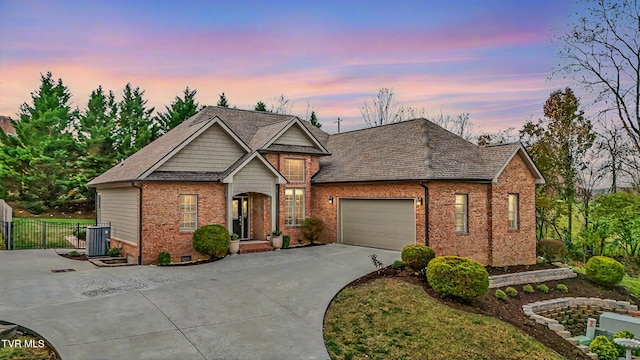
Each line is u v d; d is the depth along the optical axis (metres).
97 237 17.52
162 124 38.59
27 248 19.83
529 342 9.49
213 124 17.22
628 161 24.80
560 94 26.97
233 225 18.69
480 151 18.62
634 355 11.03
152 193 15.34
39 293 10.45
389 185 17.12
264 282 12.15
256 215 19.12
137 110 39.84
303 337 8.39
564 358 9.40
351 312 10.06
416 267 13.26
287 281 12.31
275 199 18.61
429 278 11.51
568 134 26.59
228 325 8.79
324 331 8.90
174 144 16.62
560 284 15.57
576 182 26.73
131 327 8.33
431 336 9.03
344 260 15.34
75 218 33.44
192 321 8.88
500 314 11.49
